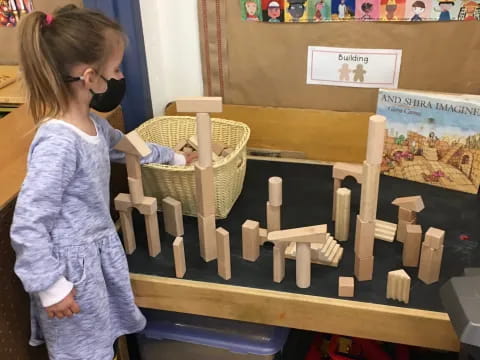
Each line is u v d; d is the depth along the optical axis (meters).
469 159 1.41
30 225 0.97
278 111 1.62
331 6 1.45
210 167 1.18
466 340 0.74
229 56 1.60
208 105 1.11
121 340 1.39
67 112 1.04
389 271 1.20
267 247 1.31
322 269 1.23
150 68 1.60
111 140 1.24
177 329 1.39
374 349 1.46
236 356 1.37
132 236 1.30
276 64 1.57
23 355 1.18
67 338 1.13
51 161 0.98
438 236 1.11
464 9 1.37
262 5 1.50
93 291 1.10
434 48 1.44
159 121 1.54
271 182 1.22
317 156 1.65
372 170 1.06
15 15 1.62
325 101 1.59
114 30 1.05
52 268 1.00
